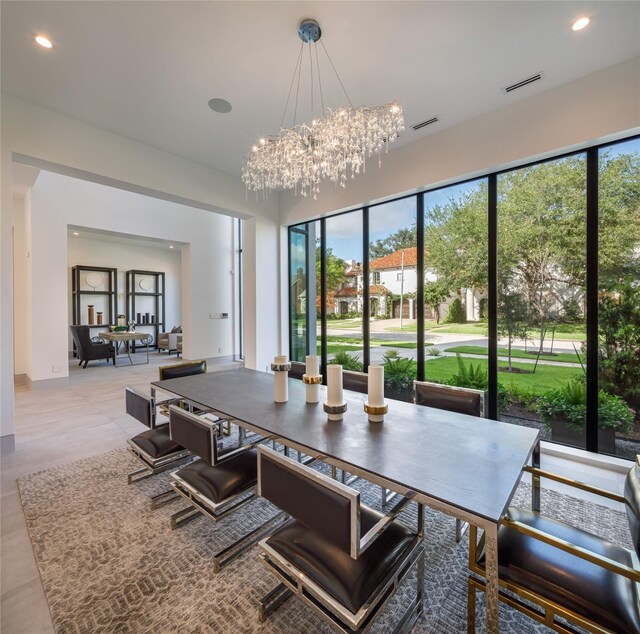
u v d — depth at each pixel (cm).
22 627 133
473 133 321
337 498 103
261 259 513
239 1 204
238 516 207
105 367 720
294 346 554
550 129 279
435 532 194
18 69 262
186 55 250
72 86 283
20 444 313
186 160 420
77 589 152
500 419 325
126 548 178
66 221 569
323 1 204
